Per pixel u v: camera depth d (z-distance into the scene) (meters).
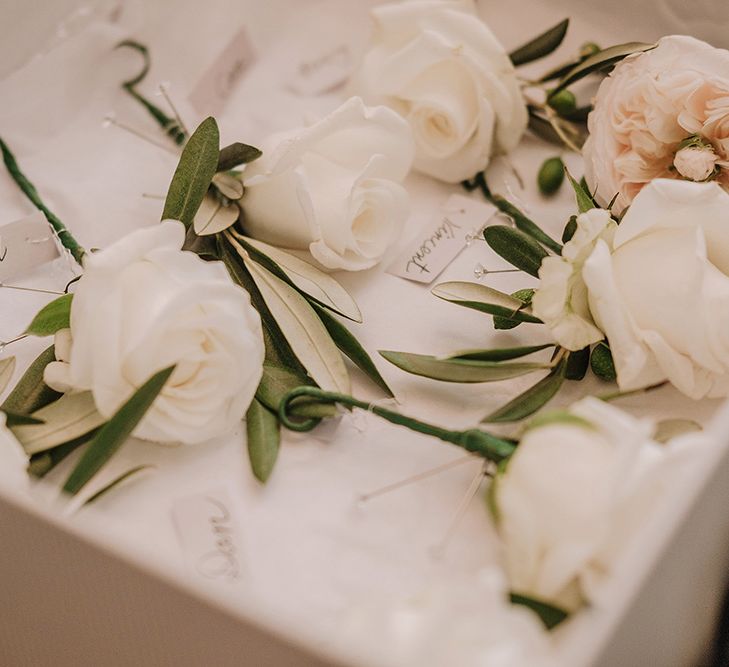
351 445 0.41
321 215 0.43
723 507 0.39
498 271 0.45
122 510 0.39
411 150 0.45
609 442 0.35
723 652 0.45
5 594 0.40
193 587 0.34
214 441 0.41
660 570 0.35
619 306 0.38
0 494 0.35
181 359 0.38
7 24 0.51
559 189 0.49
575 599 0.34
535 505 0.34
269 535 0.39
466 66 0.47
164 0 0.53
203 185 0.42
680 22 0.52
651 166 0.44
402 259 0.46
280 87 0.54
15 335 0.44
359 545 0.38
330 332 0.42
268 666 0.35
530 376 0.43
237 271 0.43
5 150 0.49
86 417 0.39
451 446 0.41
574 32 0.54
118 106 0.52
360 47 0.55
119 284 0.37
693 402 0.42
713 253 0.40
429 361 0.41
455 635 0.32
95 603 0.37
